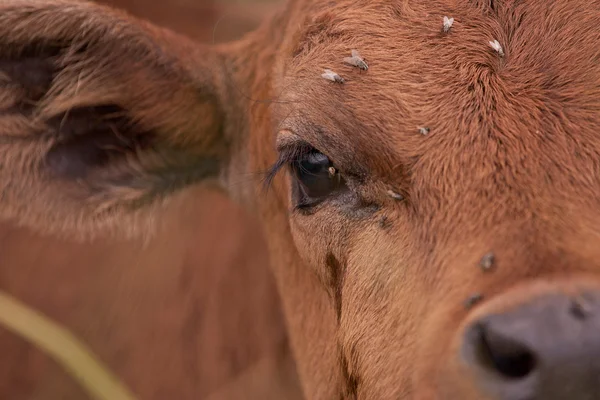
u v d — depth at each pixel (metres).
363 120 6.29
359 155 6.33
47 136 8.05
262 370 9.60
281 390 9.54
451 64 6.20
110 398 7.58
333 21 6.89
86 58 7.81
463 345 4.93
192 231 10.07
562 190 5.42
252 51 8.54
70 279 10.51
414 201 6.00
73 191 8.30
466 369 4.88
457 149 5.85
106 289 10.33
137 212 8.56
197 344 9.90
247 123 8.53
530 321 4.62
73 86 7.89
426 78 6.19
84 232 8.43
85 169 8.33
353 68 6.46
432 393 5.25
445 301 5.43
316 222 6.83
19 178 8.04
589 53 6.09
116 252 10.37
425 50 6.34
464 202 5.66
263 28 8.66
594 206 5.37
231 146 8.70
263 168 8.28
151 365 10.04
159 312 10.08
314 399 7.87
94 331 10.31
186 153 8.59
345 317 6.59
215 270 9.87
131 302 10.20
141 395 10.02
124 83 7.99
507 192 5.50
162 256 10.15
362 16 6.74
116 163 8.42
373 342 6.21
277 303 9.47
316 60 6.75
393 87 6.25
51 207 8.25
